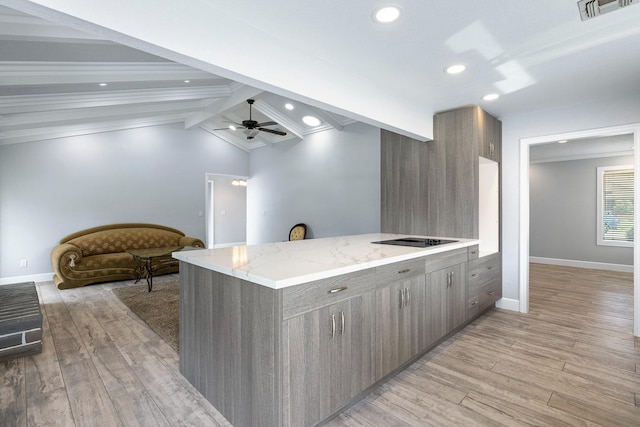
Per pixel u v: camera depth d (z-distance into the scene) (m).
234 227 10.01
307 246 2.64
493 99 3.09
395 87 2.78
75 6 1.19
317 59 2.18
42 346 2.68
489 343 2.75
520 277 3.62
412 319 2.32
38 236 5.16
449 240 3.12
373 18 1.77
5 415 1.79
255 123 5.33
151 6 1.39
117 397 1.96
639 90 2.89
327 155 6.08
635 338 2.85
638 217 2.93
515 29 1.91
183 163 6.82
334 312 1.70
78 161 5.53
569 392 2.01
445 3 1.65
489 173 3.79
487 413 1.81
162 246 6.06
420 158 3.56
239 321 1.65
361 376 1.88
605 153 5.98
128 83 3.86
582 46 2.11
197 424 1.72
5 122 4.13
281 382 1.44
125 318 3.41
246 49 1.76
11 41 2.53
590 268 6.25
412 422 1.73
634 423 1.71
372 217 5.31
